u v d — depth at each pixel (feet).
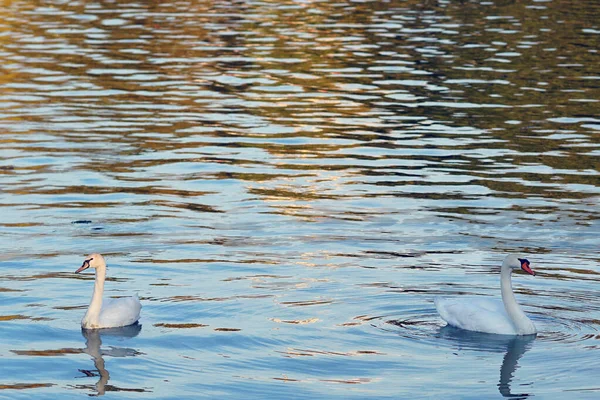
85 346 43.42
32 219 62.69
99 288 45.70
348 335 44.50
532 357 42.32
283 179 73.41
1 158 77.71
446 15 154.51
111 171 74.79
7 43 128.77
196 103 98.94
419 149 82.23
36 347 43.24
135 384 39.86
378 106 97.81
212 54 124.16
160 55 122.93
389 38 134.41
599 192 69.82
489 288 50.60
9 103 97.09
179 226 61.67
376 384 39.75
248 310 47.39
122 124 89.92
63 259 55.11
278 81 109.50
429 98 100.73
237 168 76.28
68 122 90.22
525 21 147.33
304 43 131.54
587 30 139.23
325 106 97.96
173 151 81.05
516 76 110.22
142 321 46.19
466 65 116.26
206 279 51.80
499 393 38.96
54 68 114.11
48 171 74.43
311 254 56.13
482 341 43.96
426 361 41.91
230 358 42.19
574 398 38.47
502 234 60.18
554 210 65.46
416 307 47.96
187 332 44.88
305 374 40.70
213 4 168.86
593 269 53.57
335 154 80.84
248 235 59.88
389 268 53.62
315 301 48.60
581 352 42.70
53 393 38.93
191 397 38.70
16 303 48.29
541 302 48.62
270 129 89.20
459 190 70.38
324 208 65.98
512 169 76.07
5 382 39.83
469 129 88.69
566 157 79.46
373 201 67.67
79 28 141.49
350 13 157.79
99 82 107.65
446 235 59.98
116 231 60.44
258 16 154.81
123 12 157.89
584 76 110.11
